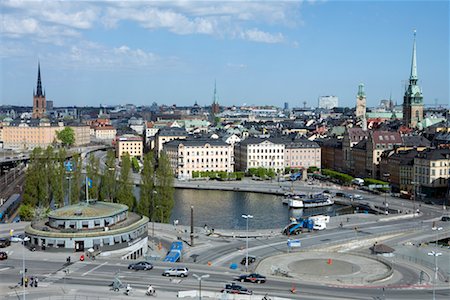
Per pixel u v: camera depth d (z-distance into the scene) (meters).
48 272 134.38
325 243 183.25
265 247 178.12
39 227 166.00
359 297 121.38
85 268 137.75
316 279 136.12
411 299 122.06
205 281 128.75
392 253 175.00
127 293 117.31
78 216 165.25
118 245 160.50
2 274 132.38
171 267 140.62
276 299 115.06
